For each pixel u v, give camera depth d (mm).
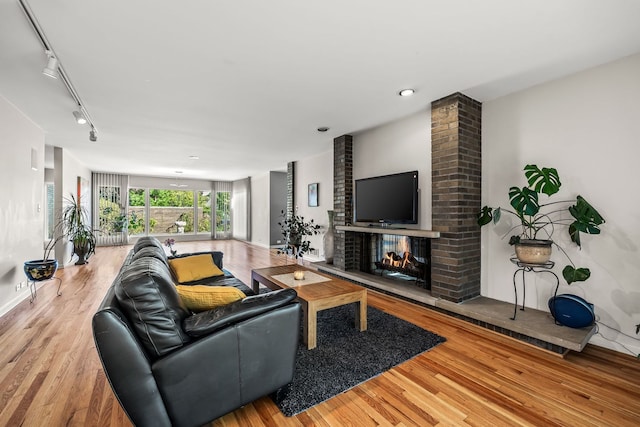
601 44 2051
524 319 2504
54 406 1592
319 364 2035
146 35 1916
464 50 2131
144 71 2410
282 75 2504
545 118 2660
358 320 2602
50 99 3004
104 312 1162
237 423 1499
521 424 1486
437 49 2115
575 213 2273
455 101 2932
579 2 1626
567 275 2256
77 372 1933
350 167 4641
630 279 2207
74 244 5629
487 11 1704
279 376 1623
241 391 1483
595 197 2367
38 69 2373
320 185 5746
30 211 3674
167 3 1611
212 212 10305
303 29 1869
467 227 3023
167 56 2184
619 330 2252
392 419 1521
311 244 6039
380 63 2312
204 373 1361
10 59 2211
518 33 1922
